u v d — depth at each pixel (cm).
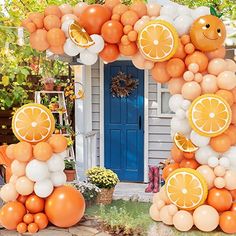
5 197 460
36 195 456
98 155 760
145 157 741
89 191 604
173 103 436
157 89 731
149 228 452
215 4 830
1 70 632
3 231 456
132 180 750
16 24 529
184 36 429
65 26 438
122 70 743
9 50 586
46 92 718
